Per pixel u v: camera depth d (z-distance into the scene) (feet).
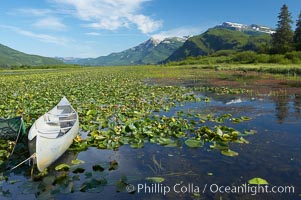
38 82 107.55
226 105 52.39
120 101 55.72
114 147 28.73
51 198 19.40
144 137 31.63
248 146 28.68
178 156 26.35
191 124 36.50
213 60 261.65
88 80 112.47
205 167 23.82
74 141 29.40
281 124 37.40
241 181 21.33
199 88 77.71
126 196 19.43
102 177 22.16
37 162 21.65
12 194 20.04
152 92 69.46
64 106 40.06
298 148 27.96
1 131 29.25
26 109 46.55
